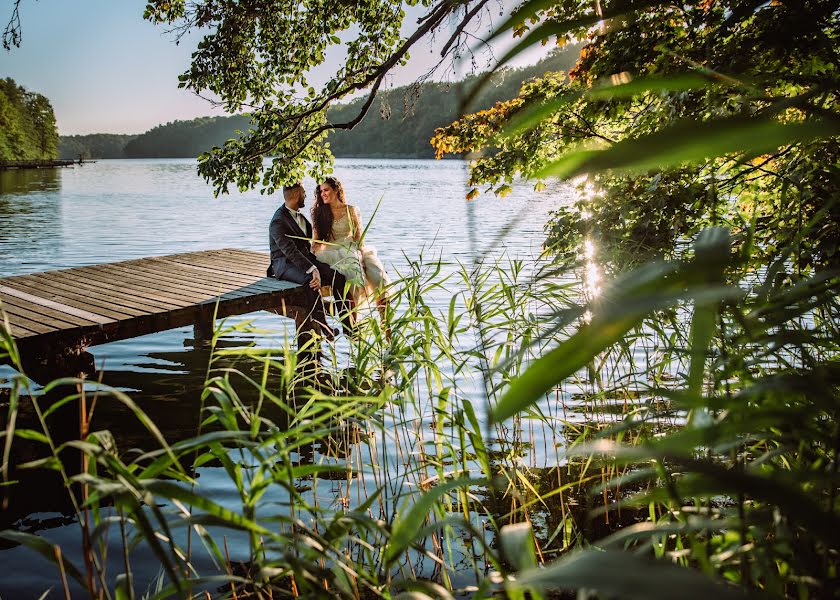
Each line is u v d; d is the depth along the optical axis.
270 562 1.84
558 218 3.89
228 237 18.36
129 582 1.66
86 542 1.71
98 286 8.06
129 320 6.45
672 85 0.48
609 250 3.38
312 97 7.48
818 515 0.34
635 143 0.32
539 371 0.33
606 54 3.67
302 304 7.79
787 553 1.32
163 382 6.36
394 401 3.44
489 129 4.34
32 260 14.07
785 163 3.03
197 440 1.80
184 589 1.82
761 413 0.68
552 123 4.04
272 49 7.81
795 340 1.27
